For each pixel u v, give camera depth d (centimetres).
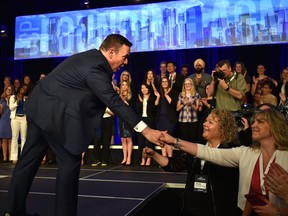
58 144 166
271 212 125
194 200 182
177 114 447
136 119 161
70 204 165
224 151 165
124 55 176
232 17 643
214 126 179
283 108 242
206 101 384
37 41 755
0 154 550
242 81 368
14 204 179
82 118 165
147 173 381
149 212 261
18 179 180
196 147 165
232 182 176
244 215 147
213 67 756
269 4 621
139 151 462
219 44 651
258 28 628
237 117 248
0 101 525
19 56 768
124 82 473
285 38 614
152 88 461
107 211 217
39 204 234
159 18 684
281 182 124
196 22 663
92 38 721
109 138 470
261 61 730
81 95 165
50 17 747
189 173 188
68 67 167
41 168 434
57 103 164
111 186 301
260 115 153
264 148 153
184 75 543
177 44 675
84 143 164
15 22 769
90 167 443
